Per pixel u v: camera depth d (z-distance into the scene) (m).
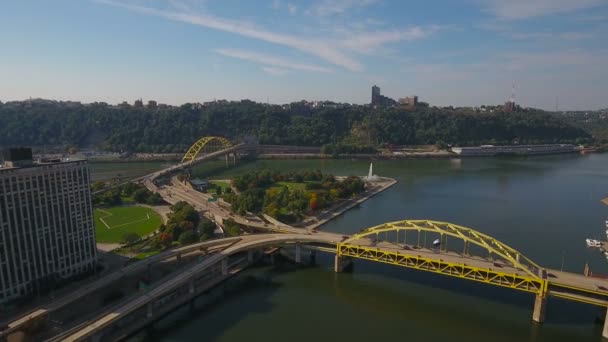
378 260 156.12
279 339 120.12
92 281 138.38
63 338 104.31
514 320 130.62
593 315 131.88
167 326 127.06
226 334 122.56
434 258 146.62
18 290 127.38
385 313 135.62
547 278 129.75
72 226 144.00
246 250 172.50
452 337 121.88
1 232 121.38
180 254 161.25
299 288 153.62
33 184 129.88
